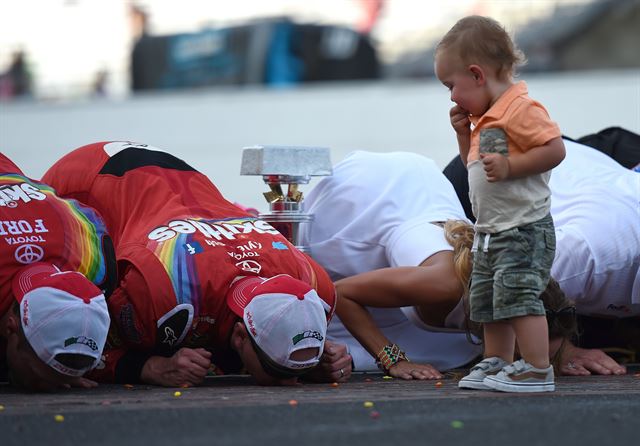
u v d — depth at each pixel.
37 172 47.41
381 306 15.59
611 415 10.65
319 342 13.61
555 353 15.34
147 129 47.09
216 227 14.73
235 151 46.50
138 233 14.76
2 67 49.78
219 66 48.44
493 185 12.31
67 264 13.48
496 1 52.47
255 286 13.69
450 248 15.88
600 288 16.58
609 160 18.72
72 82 49.81
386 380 15.13
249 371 13.93
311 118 46.25
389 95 46.12
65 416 10.64
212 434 9.55
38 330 12.52
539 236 12.38
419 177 17.86
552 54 52.62
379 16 49.97
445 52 12.66
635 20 52.41
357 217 17.48
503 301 12.41
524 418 10.45
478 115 12.67
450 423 10.15
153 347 14.04
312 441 9.16
